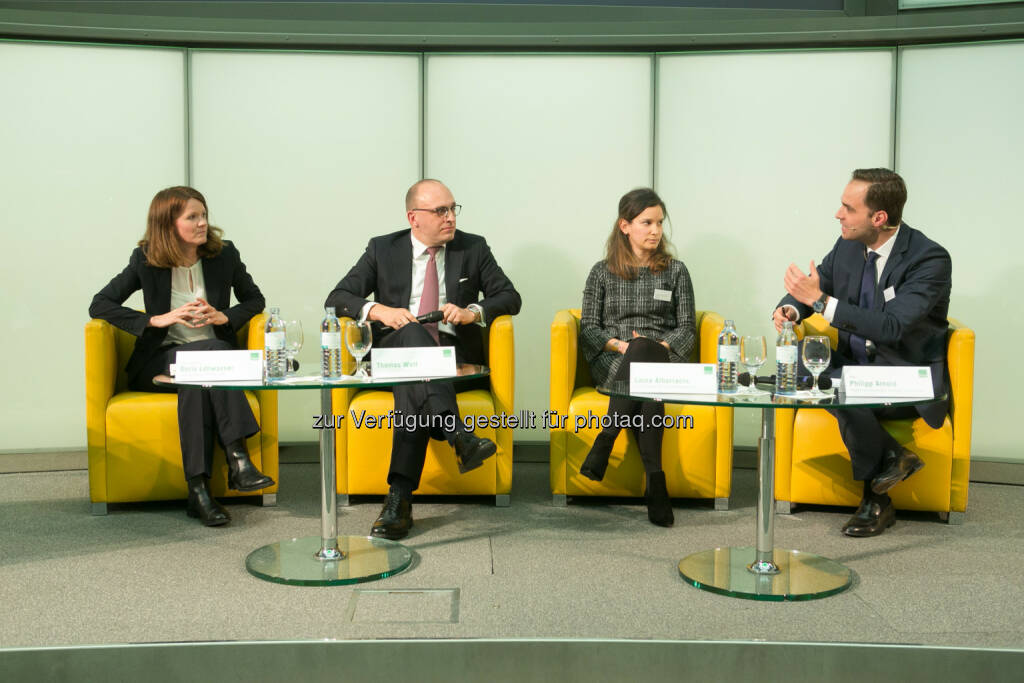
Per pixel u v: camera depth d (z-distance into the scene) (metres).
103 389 3.55
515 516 3.61
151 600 2.68
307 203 4.58
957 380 3.46
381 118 4.57
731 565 2.95
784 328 2.82
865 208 3.37
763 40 4.36
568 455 3.70
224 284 3.83
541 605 2.65
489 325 3.74
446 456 3.65
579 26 4.41
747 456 4.58
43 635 2.41
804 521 3.54
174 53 4.47
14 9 4.24
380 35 4.41
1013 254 4.30
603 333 3.80
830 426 3.52
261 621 2.51
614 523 3.51
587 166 4.58
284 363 2.89
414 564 3.03
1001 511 3.71
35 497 3.87
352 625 2.48
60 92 4.39
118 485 3.56
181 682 2.34
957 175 4.34
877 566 3.02
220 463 3.65
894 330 3.17
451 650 2.37
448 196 3.69
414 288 3.79
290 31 4.39
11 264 4.42
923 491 3.47
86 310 4.51
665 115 4.54
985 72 4.27
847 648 2.34
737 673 2.36
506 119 4.57
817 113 4.44
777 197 4.50
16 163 4.38
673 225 4.58
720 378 2.86
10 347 4.45
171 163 4.52
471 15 4.58
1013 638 2.41
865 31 4.29
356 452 3.66
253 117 4.53
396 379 2.81
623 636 2.40
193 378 2.79
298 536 3.33
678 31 4.39
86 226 4.47
